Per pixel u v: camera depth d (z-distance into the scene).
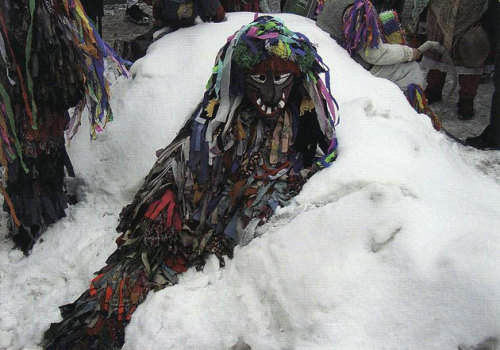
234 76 2.27
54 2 2.44
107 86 2.69
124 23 6.77
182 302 2.17
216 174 2.36
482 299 1.76
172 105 2.90
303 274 1.97
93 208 2.89
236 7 4.00
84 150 3.07
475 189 2.45
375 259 1.94
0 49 2.38
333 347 1.82
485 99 5.14
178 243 2.35
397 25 3.42
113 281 2.26
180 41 3.22
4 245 2.86
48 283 2.57
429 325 1.81
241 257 2.19
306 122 2.37
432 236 1.93
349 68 3.07
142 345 2.08
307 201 2.20
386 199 2.01
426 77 5.29
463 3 4.21
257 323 2.01
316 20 3.82
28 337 2.31
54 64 2.49
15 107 2.54
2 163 2.46
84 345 2.19
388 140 2.39
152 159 2.82
